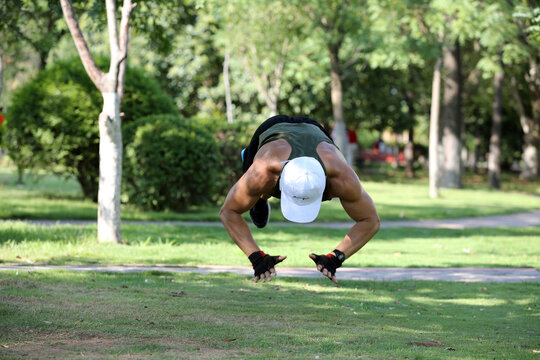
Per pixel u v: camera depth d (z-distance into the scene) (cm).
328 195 601
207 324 768
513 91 5456
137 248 1467
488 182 5238
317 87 4347
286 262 1377
